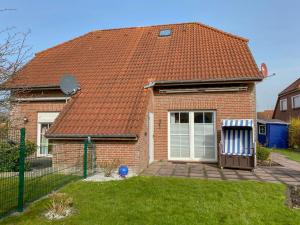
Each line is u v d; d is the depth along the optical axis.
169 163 13.84
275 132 25.78
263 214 6.54
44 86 15.38
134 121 11.86
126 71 15.47
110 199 7.55
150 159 13.73
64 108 13.24
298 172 11.63
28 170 11.12
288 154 19.53
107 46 18.98
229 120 12.55
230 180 9.96
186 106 14.24
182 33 18.95
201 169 12.23
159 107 14.59
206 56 15.72
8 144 9.77
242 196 7.84
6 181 9.30
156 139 14.55
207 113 14.20
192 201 7.39
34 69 17.55
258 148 14.09
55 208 6.49
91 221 6.03
